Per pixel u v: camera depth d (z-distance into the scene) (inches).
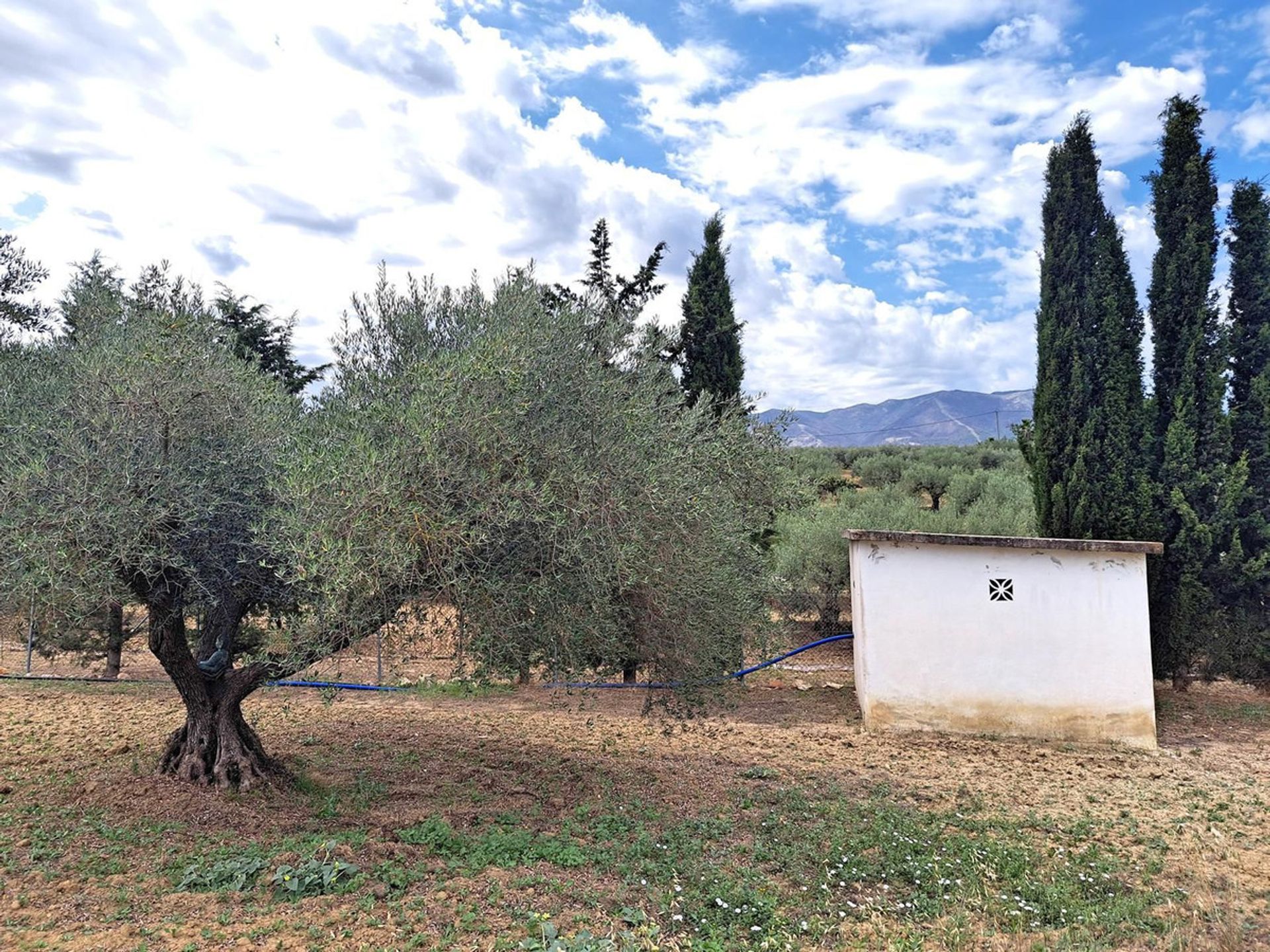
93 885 177.0
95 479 179.5
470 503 175.5
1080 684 332.8
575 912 173.3
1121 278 392.5
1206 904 184.2
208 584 212.5
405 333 221.8
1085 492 386.6
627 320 244.7
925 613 342.3
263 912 166.1
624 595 222.7
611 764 292.4
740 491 269.6
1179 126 388.2
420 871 189.3
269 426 204.7
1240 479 370.9
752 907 179.5
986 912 181.8
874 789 267.7
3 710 354.6
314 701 385.1
